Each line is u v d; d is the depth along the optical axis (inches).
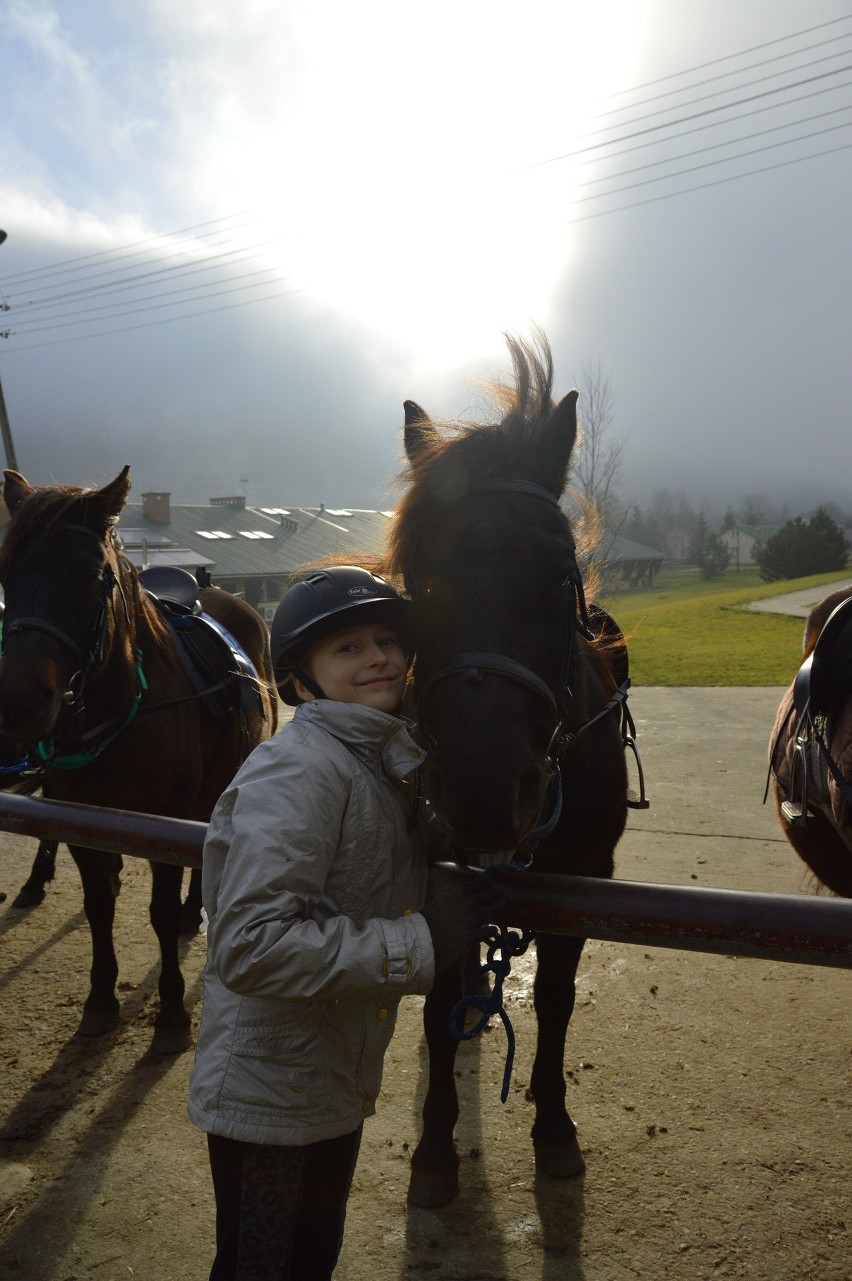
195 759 127.0
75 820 75.2
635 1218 83.4
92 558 106.5
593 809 84.1
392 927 48.0
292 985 45.7
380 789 52.5
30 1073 109.6
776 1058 110.9
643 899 51.7
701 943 50.3
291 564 1519.4
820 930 48.0
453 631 60.4
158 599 139.9
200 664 132.3
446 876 57.1
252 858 46.9
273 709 176.4
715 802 234.1
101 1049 115.0
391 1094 104.7
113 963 120.8
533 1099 98.9
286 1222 50.0
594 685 87.3
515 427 71.9
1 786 116.0
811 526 1497.3
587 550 80.4
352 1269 77.6
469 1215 84.1
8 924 156.8
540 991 88.0
